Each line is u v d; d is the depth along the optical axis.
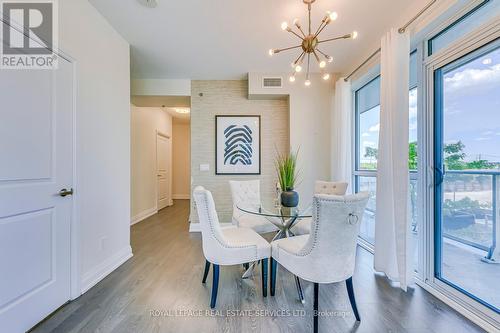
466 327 1.56
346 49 2.90
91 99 2.10
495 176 1.70
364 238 3.27
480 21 1.68
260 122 3.98
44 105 1.62
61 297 1.75
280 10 2.17
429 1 1.93
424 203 2.08
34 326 1.53
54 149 1.70
